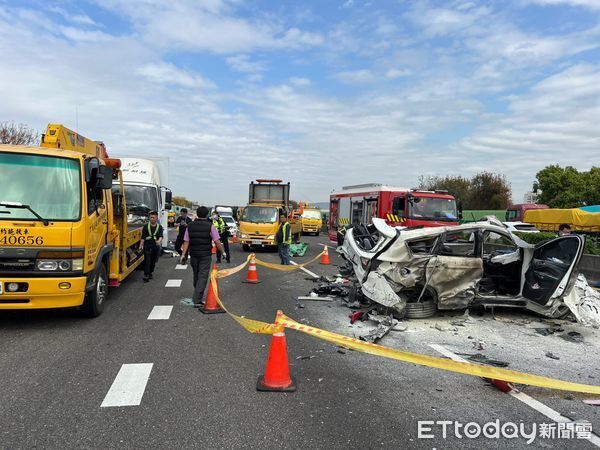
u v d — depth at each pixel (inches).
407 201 660.7
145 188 631.8
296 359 218.7
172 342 241.0
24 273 240.8
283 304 352.5
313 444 138.2
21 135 1193.4
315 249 916.6
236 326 277.4
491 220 325.1
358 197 840.3
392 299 289.3
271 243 800.3
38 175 258.8
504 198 2418.8
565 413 166.9
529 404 174.1
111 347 229.8
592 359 234.2
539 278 295.7
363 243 350.6
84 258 254.8
